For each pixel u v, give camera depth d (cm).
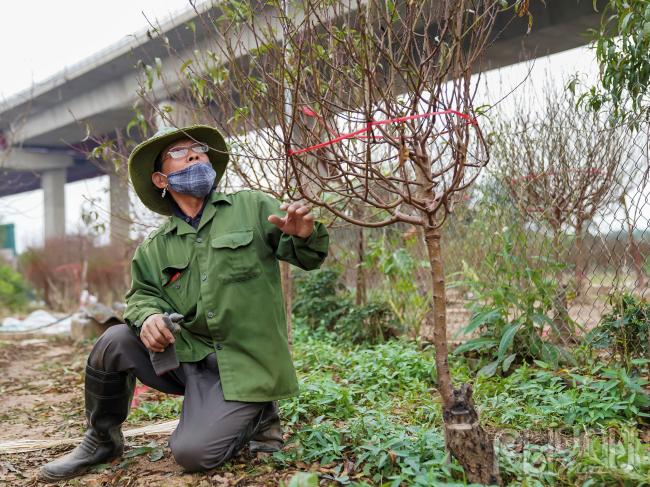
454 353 455
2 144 1171
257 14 323
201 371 290
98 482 286
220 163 320
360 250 656
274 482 263
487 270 525
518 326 436
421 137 254
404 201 247
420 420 343
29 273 1562
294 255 278
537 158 498
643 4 353
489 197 527
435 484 220
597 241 491
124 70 1662
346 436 306
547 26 839
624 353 393
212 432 270
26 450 348
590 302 577
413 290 584
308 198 242
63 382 581
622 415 334
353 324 610
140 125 466
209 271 283
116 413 299
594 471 246
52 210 2786
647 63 369
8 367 695
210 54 371
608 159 452
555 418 327
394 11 246
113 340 289
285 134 250
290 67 319
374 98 257
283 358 286
